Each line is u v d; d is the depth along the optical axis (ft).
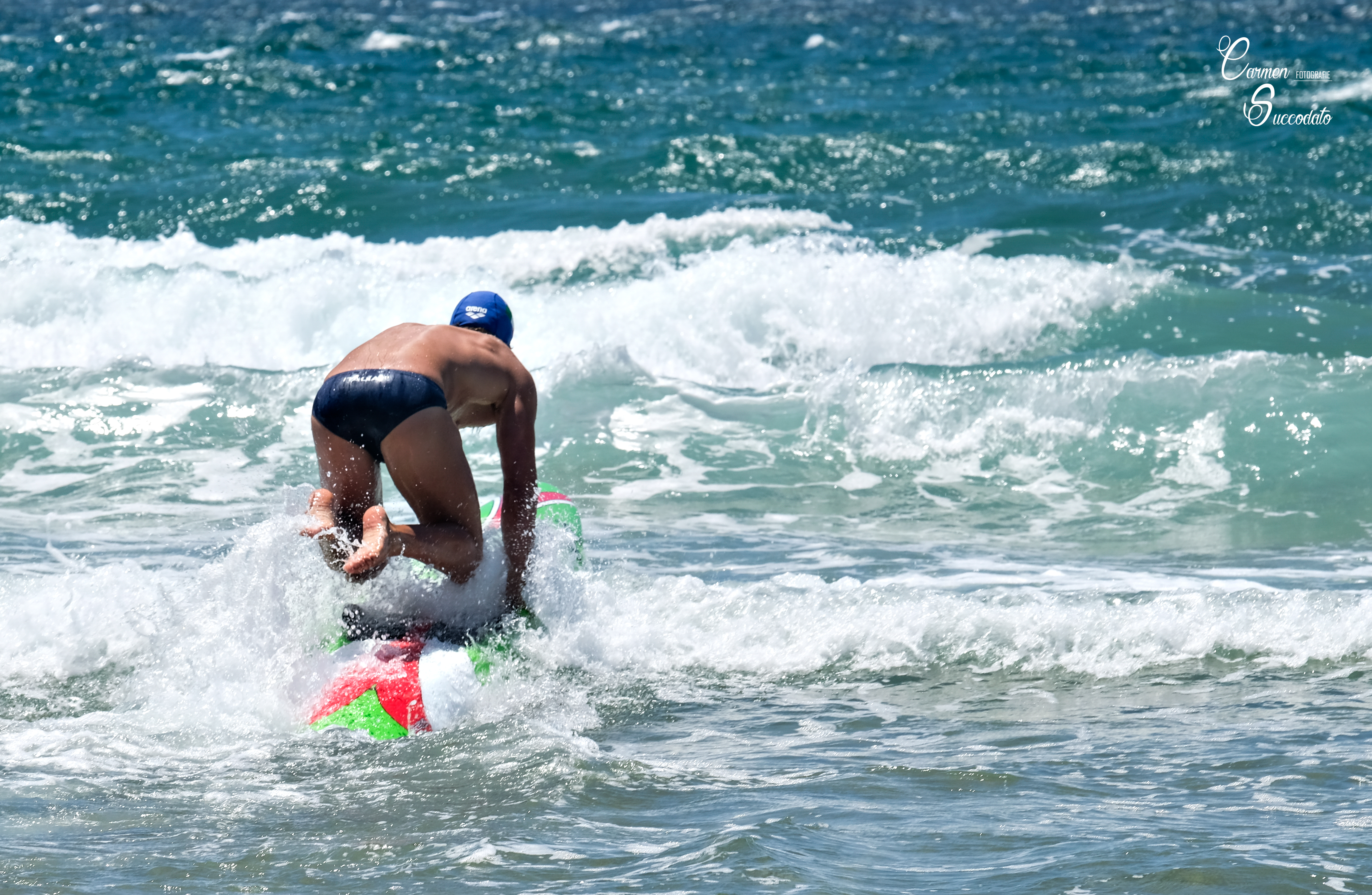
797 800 44.14
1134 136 212.02
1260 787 44.86
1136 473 100.22
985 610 66.23
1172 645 63.31
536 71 274.57
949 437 106.22
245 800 45.21
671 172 193.47
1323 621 64.23
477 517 58.44
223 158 201.67
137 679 59.36
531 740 51.75
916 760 49.32
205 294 134.41
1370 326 134.62
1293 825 40.47
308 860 38.93
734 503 95.66
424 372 56.80
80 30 322.34
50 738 52.21
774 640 64.54
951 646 63.93
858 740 52.42
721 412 112.27
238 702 55.42
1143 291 142.51
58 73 265.34
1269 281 149.38
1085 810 42.60
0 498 94.58
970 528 90.38
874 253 148.05
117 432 107.76
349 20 341.62
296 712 54.80
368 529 53.93
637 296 135.85
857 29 330.34
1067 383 108.78
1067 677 60.54
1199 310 139.03
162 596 63.77
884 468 102.73
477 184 189.26
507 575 61.46
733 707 57.26
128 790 46.39
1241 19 337.93
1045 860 37.47
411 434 55.57
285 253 158.10
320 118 230.48
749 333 133.49
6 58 279.90
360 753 50.52
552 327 132.16
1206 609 66.03
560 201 181.88
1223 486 97.50
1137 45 301.02
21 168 194.59
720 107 237.86
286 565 58.70
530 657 60.85
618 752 51.13
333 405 56.24
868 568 79.56
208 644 59.47
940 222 170.50
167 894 36.11
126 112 234.17
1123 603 68.08
